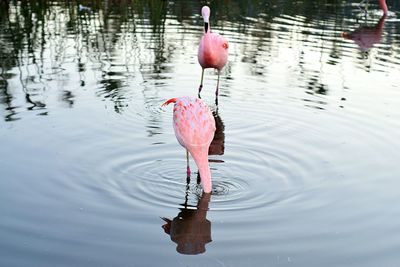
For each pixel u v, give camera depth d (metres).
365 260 4.99
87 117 8.17
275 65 10.88
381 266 4.91
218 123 8.21
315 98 9.16
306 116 8.41
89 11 15.02
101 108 8.57
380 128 7.91
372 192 6.18
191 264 4.89
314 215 5.71
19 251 4.99
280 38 12.79
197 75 10.34
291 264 4.91
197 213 5.72
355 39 12.91
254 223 5.55
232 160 6.97
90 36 12.61
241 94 9.41
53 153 6.93
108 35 12.72
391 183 6.37
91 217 5.57
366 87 9.68
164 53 11.48
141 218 5.59
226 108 8.82
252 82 9.95
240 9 15.87
